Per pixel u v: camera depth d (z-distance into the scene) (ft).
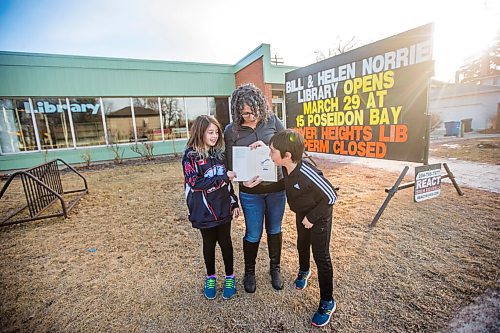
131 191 18.83
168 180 22.08
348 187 16.90
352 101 13.32
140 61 33.81
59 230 11.95
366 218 11.59
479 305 6.01
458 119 67.51
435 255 8.28
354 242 9.39
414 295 6.46
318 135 15.69
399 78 11.14
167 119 37.01
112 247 10.03
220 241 6.61
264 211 6.77
